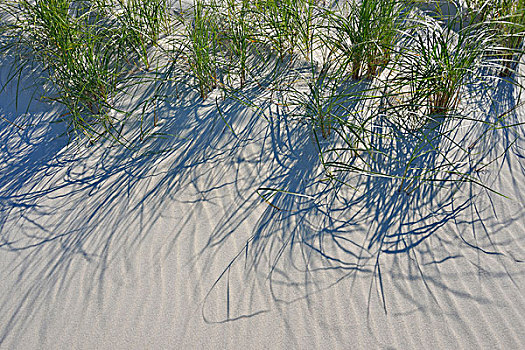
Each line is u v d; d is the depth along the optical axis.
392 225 3.31
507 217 3.33
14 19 5.22
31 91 4.58
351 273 3.03
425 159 3.78
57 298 2.94
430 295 2.90
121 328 2.79
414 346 2.66
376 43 4.22
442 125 4.07
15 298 2.95
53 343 2.73
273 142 3.95
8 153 4.01
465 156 3.80
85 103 4.31
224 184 3.63
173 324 2.80
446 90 3.89
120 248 3.21
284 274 3.04
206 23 5.03
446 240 3.21
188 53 4.90
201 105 4.37
